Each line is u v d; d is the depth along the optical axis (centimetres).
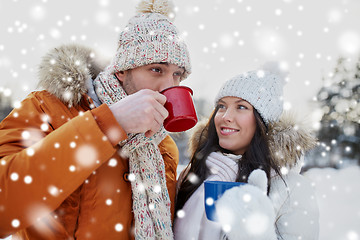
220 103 158
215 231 125
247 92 149
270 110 152
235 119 150
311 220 128
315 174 588
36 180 88
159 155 124
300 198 131
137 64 120
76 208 107
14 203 88
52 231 105
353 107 723
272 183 136
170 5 135
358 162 741
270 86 156
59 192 89
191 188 145
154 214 116
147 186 118
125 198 115
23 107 109
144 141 116
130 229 116
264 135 147
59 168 88
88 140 89
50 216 105
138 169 119
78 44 125
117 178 115
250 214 99
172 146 150
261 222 100
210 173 149
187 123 117
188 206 135
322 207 401
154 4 131
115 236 109
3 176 88
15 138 100
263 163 139
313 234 127
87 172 90
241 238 100
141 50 120
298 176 139
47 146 89
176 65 125
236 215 99
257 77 154
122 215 112
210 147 158
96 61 132
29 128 105
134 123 95
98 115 93
